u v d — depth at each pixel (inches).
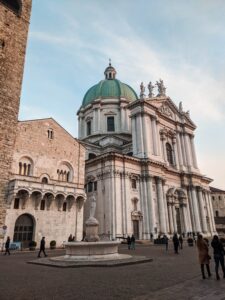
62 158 1690.5
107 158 2028.8
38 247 1385.3
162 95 2797.7
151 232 1972.2
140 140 2268.7
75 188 1588.3
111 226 1854.1
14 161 1450.5
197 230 2440.9
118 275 539.8
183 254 1058.7
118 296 372.2
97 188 2063.2
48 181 1569.9
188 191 2596.0
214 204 4229.8
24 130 1539.1
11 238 1299.2
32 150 1546.5
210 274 530.9
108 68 3459.6
